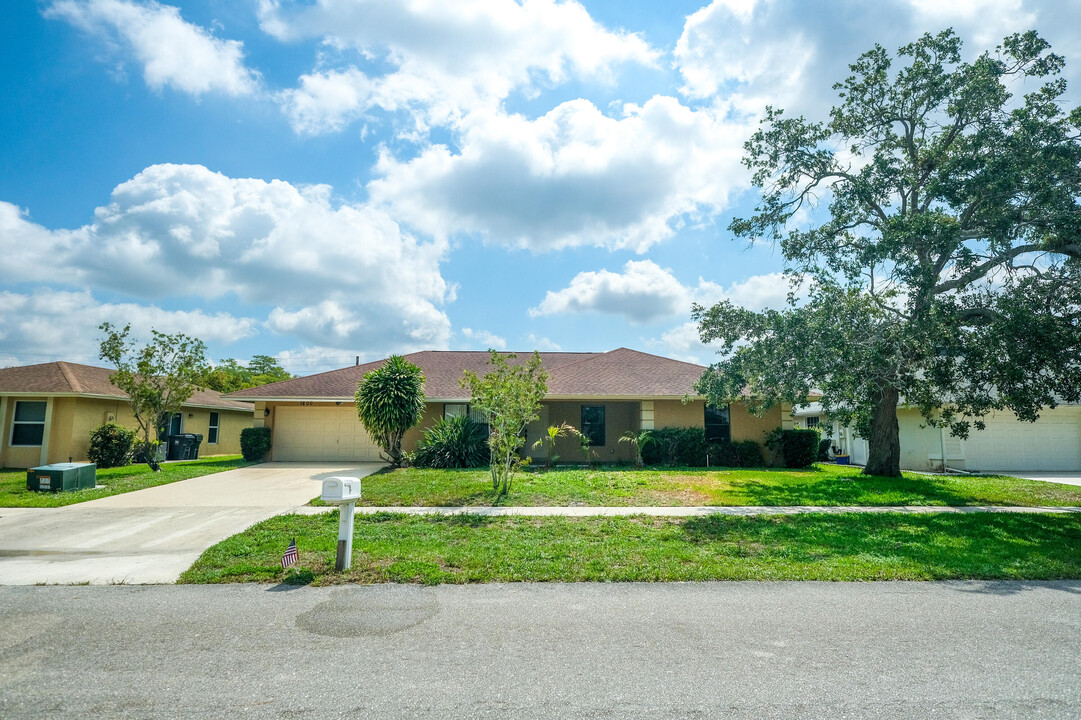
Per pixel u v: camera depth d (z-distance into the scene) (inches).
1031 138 501.7
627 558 306.8
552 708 145.6
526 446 841.5
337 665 171.8
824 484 576.1
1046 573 285.3
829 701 149.8
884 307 514.3
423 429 828.6
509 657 178.4
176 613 221.0
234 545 329.1
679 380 828.0
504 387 530.0
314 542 335.3
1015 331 460.1
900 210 593.6
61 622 210.2
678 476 610.5
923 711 144.9
